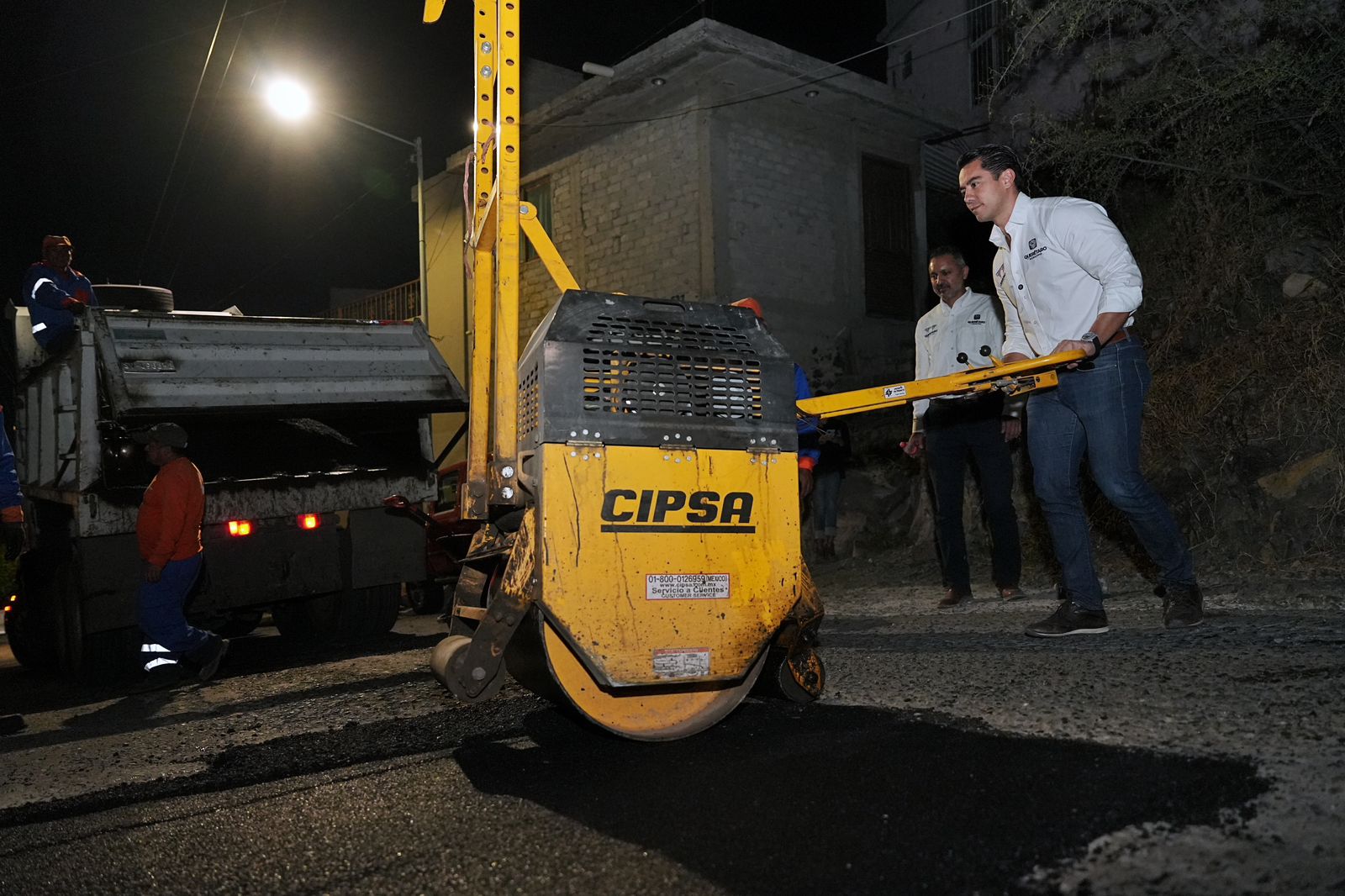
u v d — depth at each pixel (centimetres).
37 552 695
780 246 1319
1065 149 741
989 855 186
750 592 288
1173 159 707
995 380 338
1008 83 1322
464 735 327
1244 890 161
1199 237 687
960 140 1484
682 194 1286
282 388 661
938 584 655
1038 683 308
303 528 669
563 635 267
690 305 295
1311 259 620
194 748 351
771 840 206
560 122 1375
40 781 317
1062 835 190
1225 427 582
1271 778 202
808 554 877
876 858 191
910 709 296
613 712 288
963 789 221
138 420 616
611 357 278
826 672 370
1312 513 507
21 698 587
